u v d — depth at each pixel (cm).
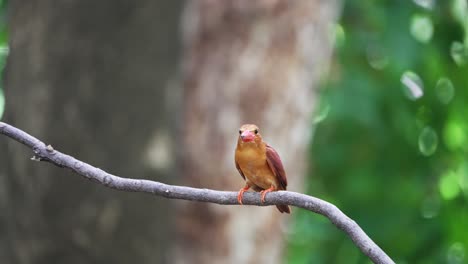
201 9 1338
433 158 1683
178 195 557
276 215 1359
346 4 1489
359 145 1580
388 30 1496
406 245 1606
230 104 1335
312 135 1587
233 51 1333
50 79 984
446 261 1614
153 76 988
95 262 996
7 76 1034
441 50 1620
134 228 988
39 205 980
